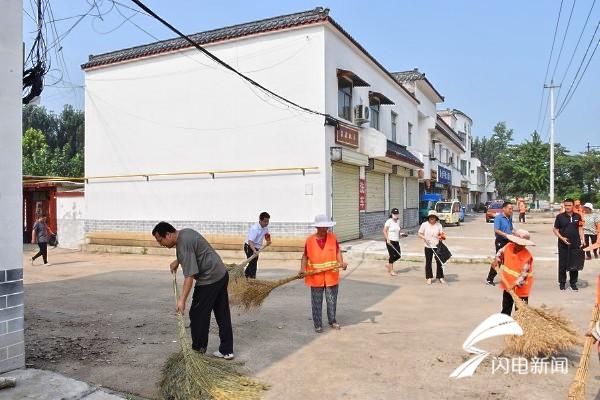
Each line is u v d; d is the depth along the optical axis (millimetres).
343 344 5938
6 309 4742
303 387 4598
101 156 18094
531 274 5754
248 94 15398
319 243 6531
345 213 16422
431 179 30703
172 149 16703
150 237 17094
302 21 14461
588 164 45938
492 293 9219
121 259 15648
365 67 18266
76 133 44688
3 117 4754
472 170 58906
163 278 11461
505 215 9805
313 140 14508
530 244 5516
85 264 14352
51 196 19250
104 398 4273
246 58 15398
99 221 18109
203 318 5148
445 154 38625
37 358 5422
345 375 4898
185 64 16406
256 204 15305
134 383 4707
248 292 6414
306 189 14602
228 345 5352
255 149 15312
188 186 16438
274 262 14242
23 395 4176
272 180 15086
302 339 6160
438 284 10320
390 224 11523
